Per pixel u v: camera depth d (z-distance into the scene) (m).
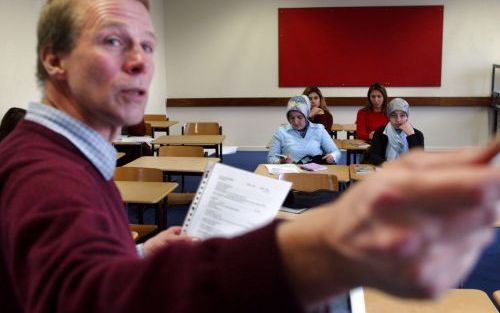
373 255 0.26
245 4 7.73
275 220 0.38
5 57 4.33
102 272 0.42
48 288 0.45
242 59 7.89
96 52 0.67
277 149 4.32
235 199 1.13
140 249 1.03
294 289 0.33
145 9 0.73
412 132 3.99
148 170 3.56
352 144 5.24
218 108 8.12
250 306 0.34
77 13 0.68
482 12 7.38
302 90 7.82
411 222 0.24
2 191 0.57
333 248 0.30
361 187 0.28
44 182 0.54
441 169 0.24
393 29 7.49
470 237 0.25
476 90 7.56
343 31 7.57
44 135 0.67
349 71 7.66
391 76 7.60
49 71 0.71
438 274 0.26
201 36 7.91
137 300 0.38
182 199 4.98
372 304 1.62
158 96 7.71
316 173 3.50
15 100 4.49
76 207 0.51
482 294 1.74
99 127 0.73
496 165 0.24
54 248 0.47
